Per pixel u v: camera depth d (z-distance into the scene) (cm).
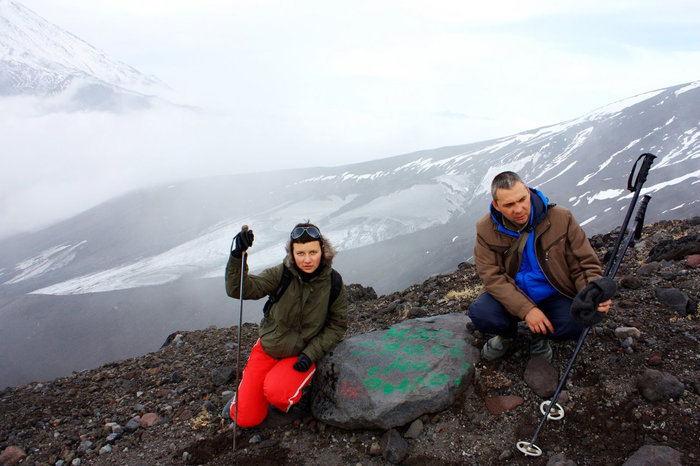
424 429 388
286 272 394
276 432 419
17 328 16825
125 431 454
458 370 413
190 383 548
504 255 393
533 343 420
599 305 329
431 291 724
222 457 393
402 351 439
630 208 370
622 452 323
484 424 380
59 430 465
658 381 354
